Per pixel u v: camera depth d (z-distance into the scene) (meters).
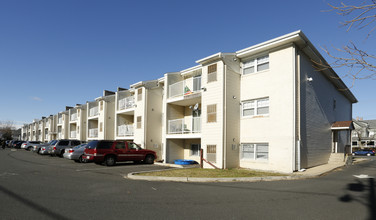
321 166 15.89
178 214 5.69
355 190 8.52
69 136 39.41
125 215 5.57
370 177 11.70
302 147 14.16
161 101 22.34
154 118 21.72
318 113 16.97
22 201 6.62
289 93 13.84
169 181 10.53
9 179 10.23
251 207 6.34
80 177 11.20
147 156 18.25
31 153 30.41
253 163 15.09
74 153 18.59
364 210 6.13
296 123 13.83
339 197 7.46
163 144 19.30
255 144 15.30
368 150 44.66
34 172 12.59
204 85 16.47
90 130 31.52
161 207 6.25
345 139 24.61
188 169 14.16
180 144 19.88
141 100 21.86
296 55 14.24
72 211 5.80
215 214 5.73
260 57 15.66
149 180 10.73
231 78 15.78
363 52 5.12
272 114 14.50
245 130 15.77
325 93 18.66
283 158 13.71
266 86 14.97
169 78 19.83
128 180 10.61
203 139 16.06
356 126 29.89
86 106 35.56
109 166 16.17
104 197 7.24
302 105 14.51
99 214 5.60
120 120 26.16
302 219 5.46
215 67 15.87
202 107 16.38
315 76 16.78
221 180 10.68
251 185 9.56
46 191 7.94
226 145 14.98
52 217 5.35
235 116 15.82
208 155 15.59
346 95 25.14
